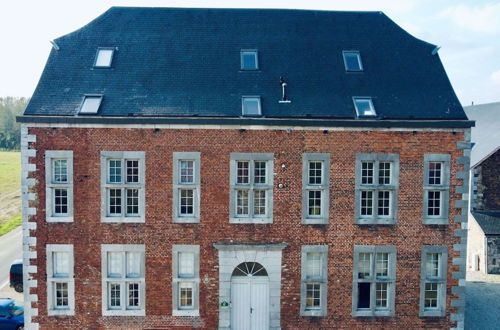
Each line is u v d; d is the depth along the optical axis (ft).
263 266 49.80
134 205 49.70
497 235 77.97
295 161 49.32
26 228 48.67
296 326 50.21
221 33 57.67
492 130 87.92
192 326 49.90
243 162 49.75
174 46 55.93
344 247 49.93
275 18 59.88
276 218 49.52
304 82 53.11
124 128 48.55
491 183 80.74
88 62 53.78
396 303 50.39
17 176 204.13
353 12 61.62
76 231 48.85
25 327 49.21
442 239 50.31
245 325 50.49
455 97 52.44
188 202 49.93
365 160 49.55
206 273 49.70
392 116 50.06
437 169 50.44
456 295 50.75
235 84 52.37
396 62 56.18
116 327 49.52
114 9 59.26
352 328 50.31
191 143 48.91
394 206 49.90
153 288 49.52
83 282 49.19
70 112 48.85
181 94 51.06
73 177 48.62
